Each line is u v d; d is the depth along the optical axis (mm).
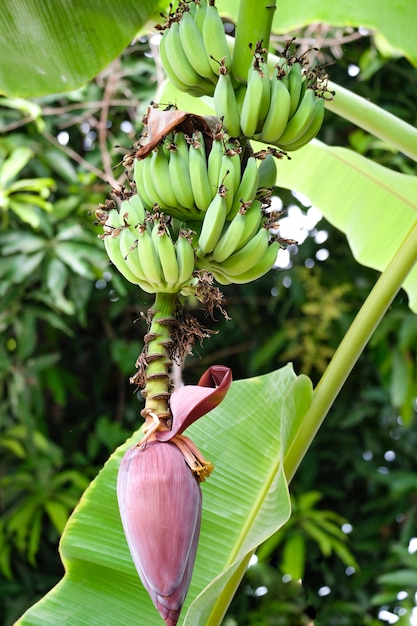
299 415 1818
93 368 5535
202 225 1577
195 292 1531
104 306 5391
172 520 1407
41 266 4641
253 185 1581
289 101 1626
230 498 2064
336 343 5195
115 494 2117
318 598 5340
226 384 1491
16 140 4672
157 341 1510
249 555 1798
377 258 2654
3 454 5102
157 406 1481
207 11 1691
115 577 2072
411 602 4922
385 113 2162
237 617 5152
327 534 5398
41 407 4867
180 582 1404
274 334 5195
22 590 5023
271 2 1658
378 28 2584
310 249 5285
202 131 1619
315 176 2686
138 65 4641
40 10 2201
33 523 4801
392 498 5332
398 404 4906
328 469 5578
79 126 5184
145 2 2193
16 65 2279
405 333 4910
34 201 4344
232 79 1666
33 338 4621
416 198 2537
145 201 1617
